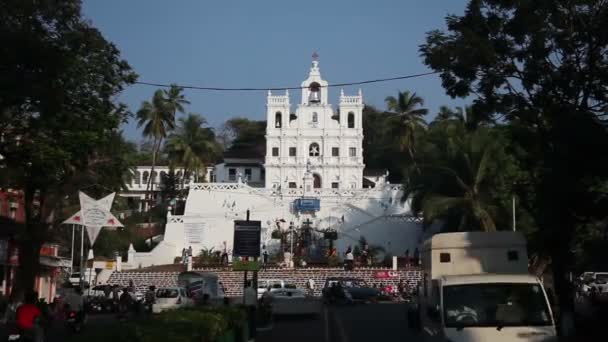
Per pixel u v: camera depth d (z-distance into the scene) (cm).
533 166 2258
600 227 3008
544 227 2228
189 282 4347
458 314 1437
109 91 2530
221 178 11212
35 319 1850
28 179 2778
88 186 3394
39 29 2208
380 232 7731
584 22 1991
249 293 2903
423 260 2175
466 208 5353
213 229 7844
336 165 9562
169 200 9506
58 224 3597
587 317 2480
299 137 9638
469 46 2036
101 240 6944
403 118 9019
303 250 7381
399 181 11500
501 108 2117
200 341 1350
